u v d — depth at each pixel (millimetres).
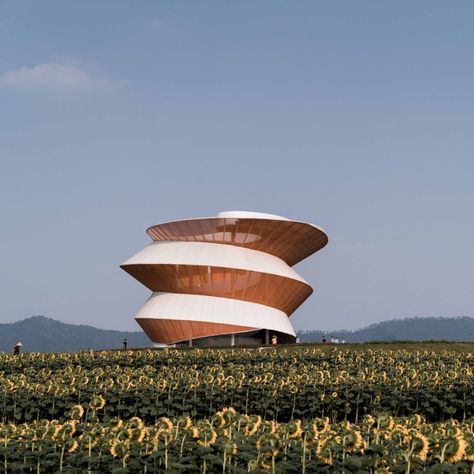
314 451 13438
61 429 14562
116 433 14133
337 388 25766
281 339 70812
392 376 29375
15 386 25547
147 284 68812
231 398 25266
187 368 36000
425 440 12484
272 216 67375
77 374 30641
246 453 12750
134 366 38781
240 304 66062
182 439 13555
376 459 12727
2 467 13469
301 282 69062
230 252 66562
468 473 12320
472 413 25172
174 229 67625
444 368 33281
